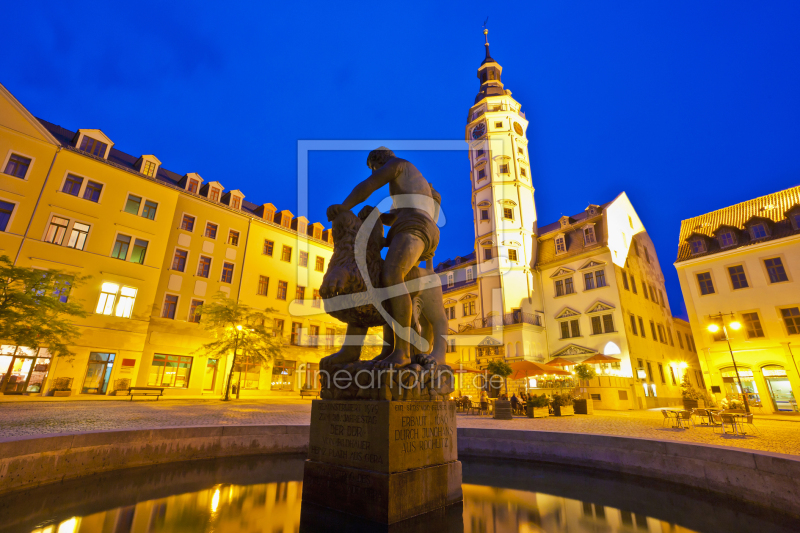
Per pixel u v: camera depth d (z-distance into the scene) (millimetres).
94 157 24906
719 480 4527
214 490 3955
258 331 25203
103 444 4652
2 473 3596
